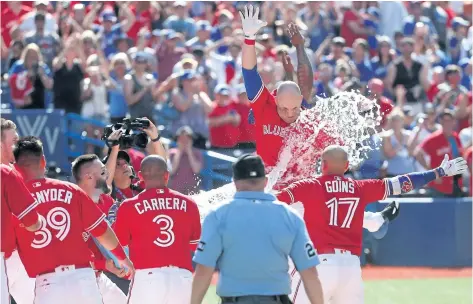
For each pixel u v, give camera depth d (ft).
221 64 123.85
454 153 113.70
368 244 113.50
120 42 128.16
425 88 131.64
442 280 102.68
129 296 55.67
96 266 58.29
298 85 64.03
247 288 44.11
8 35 135.13
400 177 56.95
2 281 51.83
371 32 142.92
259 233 44.27
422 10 152.25
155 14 139.44
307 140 60.23
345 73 124.47
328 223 54.90
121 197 65.00
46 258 52.24
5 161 56.13
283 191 54.90
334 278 54.54
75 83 116.16
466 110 124.88
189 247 56.08
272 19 140.05
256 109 58.95
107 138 62.69
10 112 111.55
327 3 145.59
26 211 50.55
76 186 53.72
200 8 146.41
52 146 111.96
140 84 116.06
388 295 93.30
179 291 54.80
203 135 115.65
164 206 55.31
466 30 148.46
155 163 55.98
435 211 112.88
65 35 133.59
